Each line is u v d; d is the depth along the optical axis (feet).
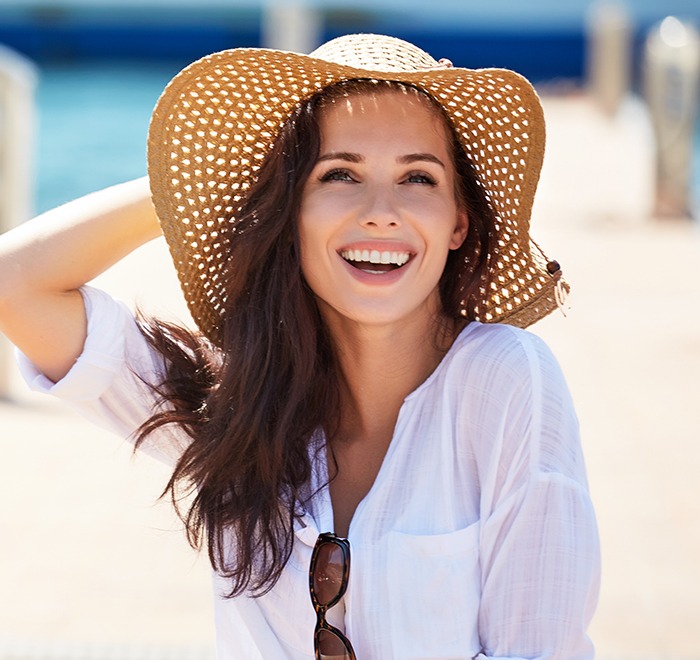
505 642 7.44
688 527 18.24
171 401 8.35
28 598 15.94
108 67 91.35
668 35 47.88
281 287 8.05
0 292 8.14
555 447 7.51
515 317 9.04
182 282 8.78
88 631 15.01
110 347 8.23
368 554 7.55
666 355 27.89
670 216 47.42
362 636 7.53
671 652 14.46
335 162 7.82
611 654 14.39
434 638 7.44
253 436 7.89
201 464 8.00
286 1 55.21
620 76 73.51
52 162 62.69
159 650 14.51
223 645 8.07
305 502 7.88
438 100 8.07
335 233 7.80
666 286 35.35
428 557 7.53
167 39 98.73
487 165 8.39
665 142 47.21
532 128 8.33
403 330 8.09
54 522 18.52
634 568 16.92
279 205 7.93
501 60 98.94
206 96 8.34
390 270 7.91
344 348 8.15
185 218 8.66
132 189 8.78
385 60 7.95
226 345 8.21
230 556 8.00
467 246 8.54
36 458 21.35
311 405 8.10
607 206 49.73
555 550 7.40
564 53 99.50
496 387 7.63
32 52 96.53
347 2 96.17
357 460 8.20
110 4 96.63
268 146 8.54
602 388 25.40
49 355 8.26
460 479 7.71
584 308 32.50
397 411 8.14
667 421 23.24
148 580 16.61
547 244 41.83
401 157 7.79
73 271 8.31
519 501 7.48
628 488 19.83
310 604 7.68
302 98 8.09
